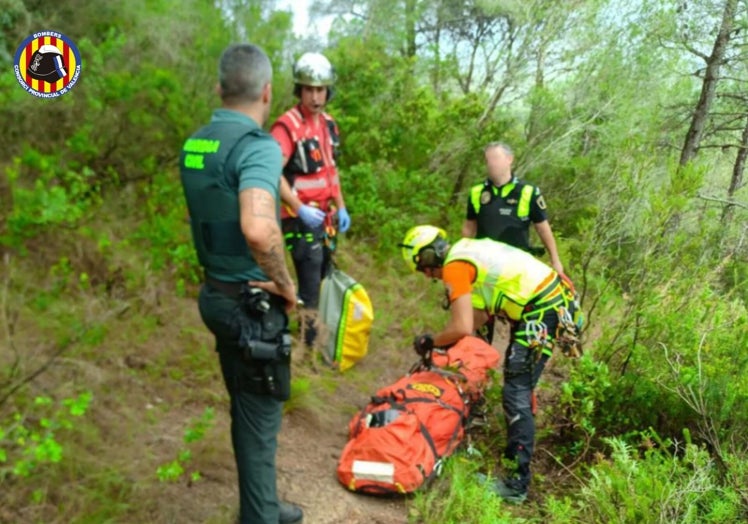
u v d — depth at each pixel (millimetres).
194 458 3164
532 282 3562
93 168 4254
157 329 3875
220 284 2523
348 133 6887
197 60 5059
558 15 8555
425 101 7316
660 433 4137
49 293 3406
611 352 4555
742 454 3428
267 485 2658
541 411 4410
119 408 3221
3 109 3811
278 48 5695
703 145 13812
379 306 5488
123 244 3957
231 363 2578
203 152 2449
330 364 4496
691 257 4723
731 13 11297
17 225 3150
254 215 2254
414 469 3273
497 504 3203
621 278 4930
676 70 10180
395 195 6703
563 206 7777
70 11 4801
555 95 8805
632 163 5219
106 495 2719
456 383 3850
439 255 3594
